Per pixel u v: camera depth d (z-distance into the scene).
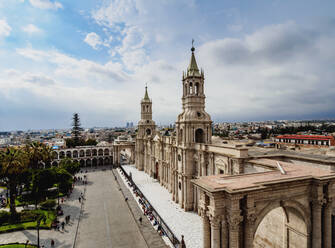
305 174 21.77
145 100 94.50
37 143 57.66
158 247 32.41
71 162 79.25
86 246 33.25
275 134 193.38
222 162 38.16
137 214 45.53
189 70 49.16
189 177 46.78
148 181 74.19
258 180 19.64
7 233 37.16
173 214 44.84
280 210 25.42
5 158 40.75
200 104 48.97
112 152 117.12
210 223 18.94
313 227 20.97
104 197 57.81
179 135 51.12
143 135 94.12
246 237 17.62
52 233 37.12
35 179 47.91
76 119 131.50
